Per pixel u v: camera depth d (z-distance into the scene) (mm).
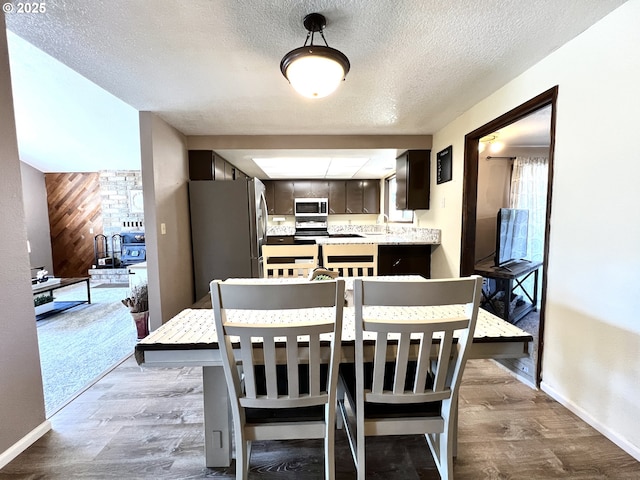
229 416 1352
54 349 2594
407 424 1106
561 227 1690
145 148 2617
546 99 1766
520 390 1895
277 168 4688
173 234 2979
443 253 3145
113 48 1632
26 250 1466
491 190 3812
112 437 1521
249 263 3334
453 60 1779
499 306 3357
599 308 1481
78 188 5582
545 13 1367
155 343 1076
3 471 1320
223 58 1740
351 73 1931
